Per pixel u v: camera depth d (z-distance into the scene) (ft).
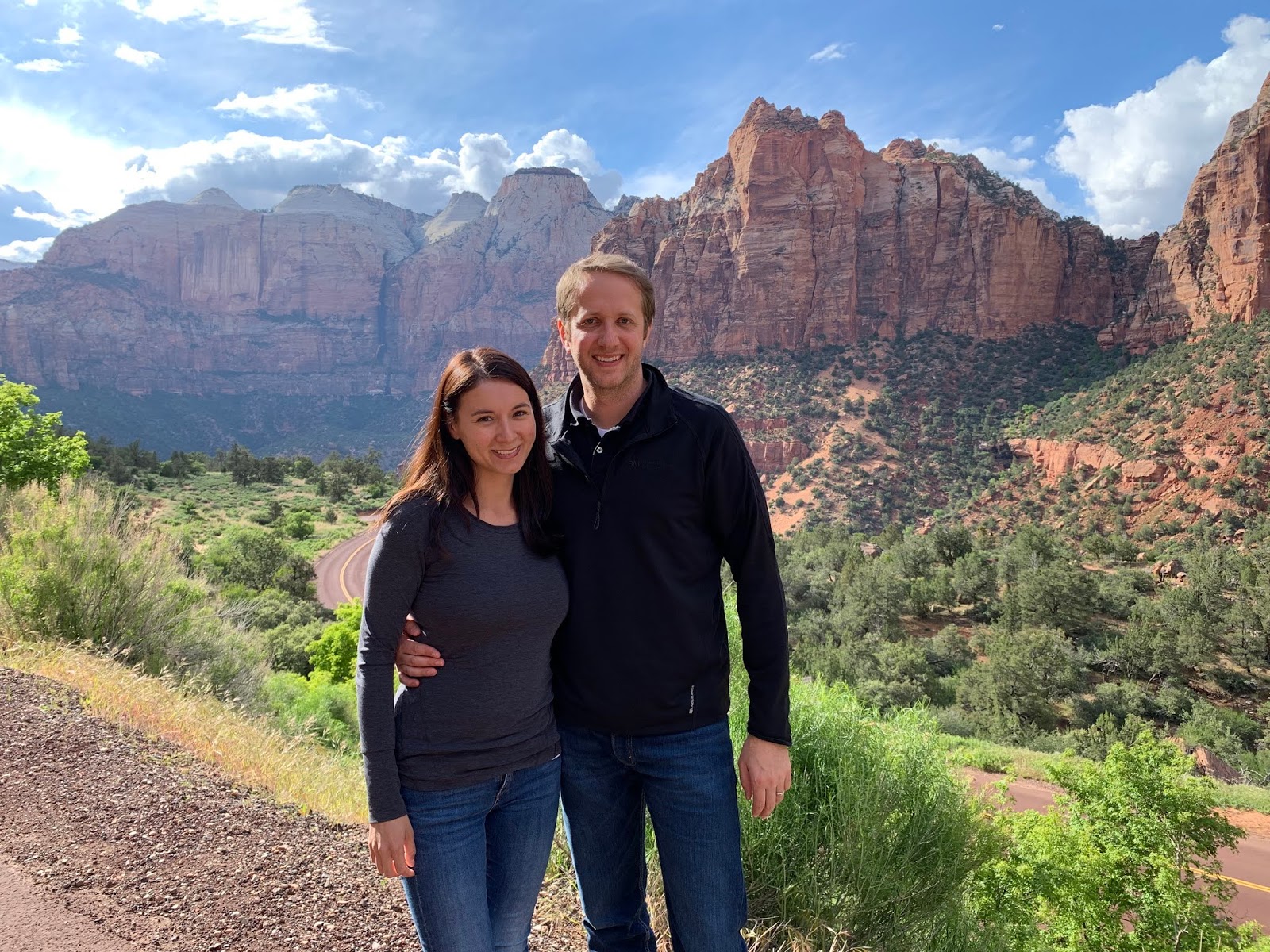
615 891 8.25
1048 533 245.45
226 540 184.24
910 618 182.09
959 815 11.71
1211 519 263.08
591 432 7.68
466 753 7.02
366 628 6.95
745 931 10.19
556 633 7.78
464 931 6.82
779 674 7.75
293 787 15.48
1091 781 34.06
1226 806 62.28
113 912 9.39
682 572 7.48
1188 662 146.00
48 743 15.14
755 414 425.69
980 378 448.24
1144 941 30.66
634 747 7.59
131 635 27.20
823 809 10.77
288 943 9.14
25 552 27.91
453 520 7.16
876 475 364.17
